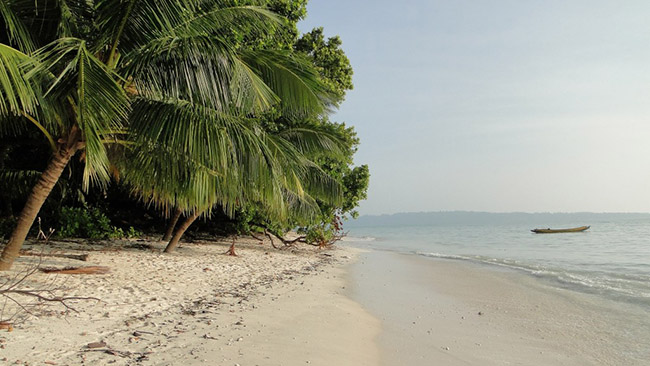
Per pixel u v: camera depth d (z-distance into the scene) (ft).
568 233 166.81
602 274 43.96
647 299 30.19
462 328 22.71
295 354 15.92
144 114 22.12
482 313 26.40
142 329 17.54
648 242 97.60
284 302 25.88
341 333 19.90
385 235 202.08
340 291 32.71
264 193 24.62
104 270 28.07
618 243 96.32
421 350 18.42
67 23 23.27
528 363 17.30
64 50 19.65
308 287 32.73
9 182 38.45
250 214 60.08
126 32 23.40
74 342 15.14
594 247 85.46
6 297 18.83
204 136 21.42
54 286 22.54
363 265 54.19
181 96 24.43
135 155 26.45
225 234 73.72
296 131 43.09
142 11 22.65
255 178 24.21
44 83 21.09
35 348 14.14
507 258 64.23
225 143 22.09
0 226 41.88
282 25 29.45
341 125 65.57
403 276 43.73
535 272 45.68
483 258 64.13
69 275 25.85
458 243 113.29
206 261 40.52
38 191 23.59
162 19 22.95
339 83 61.82
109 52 23.98
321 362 15.34
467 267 52.03
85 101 19.08
